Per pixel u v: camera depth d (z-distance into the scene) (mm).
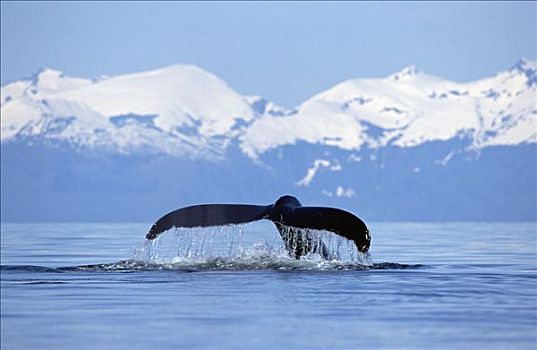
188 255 106812
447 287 89625
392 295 84188
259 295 83625
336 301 80938
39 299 82438
